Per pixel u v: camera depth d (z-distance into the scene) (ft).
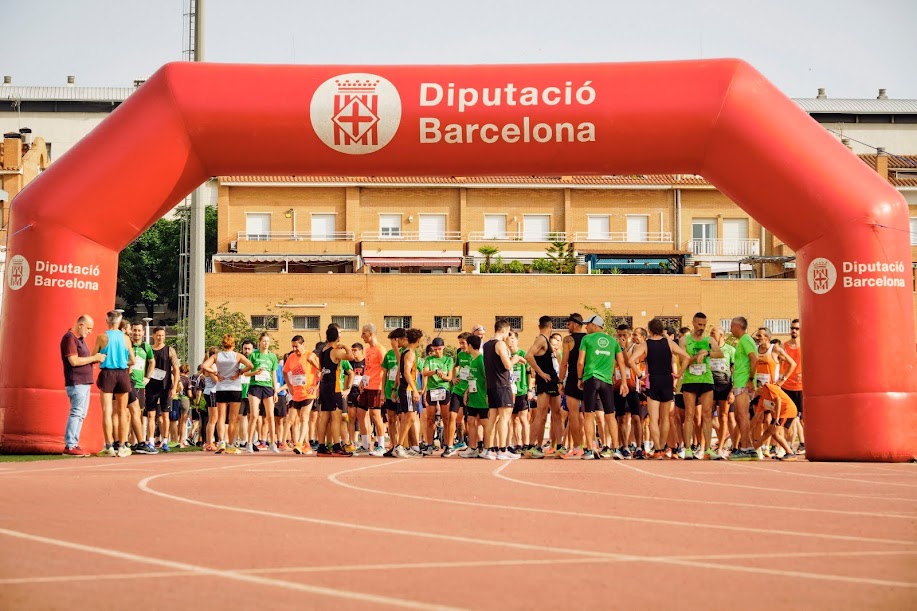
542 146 53.36
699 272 187.01
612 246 200.23
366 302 180.96
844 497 33.94
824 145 52.16
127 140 53.62
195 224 78.89
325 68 54.80
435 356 58.70
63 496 32.42
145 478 38.70
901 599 18.02
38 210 53.36
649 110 52.54
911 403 50.83
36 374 52.90
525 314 182.09
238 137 53.83
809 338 52.26
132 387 57.62
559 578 19.54
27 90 307.78
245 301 179.22
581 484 37.60
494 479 39.47
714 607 17.25
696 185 202.80
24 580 19.10
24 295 53.36
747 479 40.27
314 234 197.67
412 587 18.62
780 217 52.85
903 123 314.96
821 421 51.42
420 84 53.57
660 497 33.47
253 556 21.67
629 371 54.44
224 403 60.80
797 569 20.75
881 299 50.93
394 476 40.55
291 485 36.60
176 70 54.80
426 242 197.06
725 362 53.21
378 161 54.54
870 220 51.01
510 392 52.29
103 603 17.17
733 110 52.34
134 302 243.40
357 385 62.69
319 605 17.08
